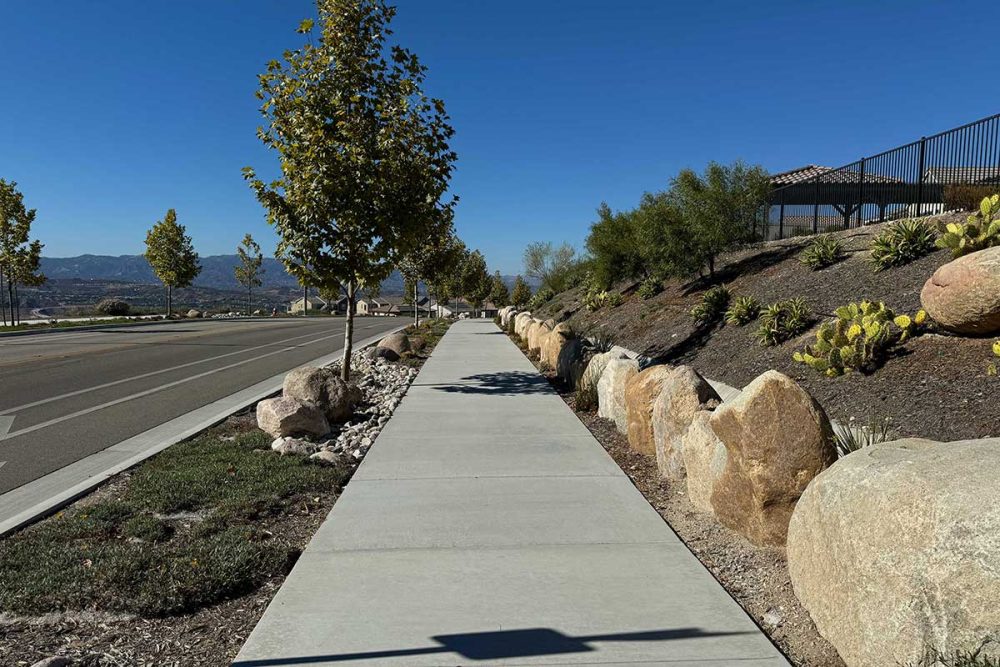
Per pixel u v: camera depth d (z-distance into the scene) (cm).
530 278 6162
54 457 758
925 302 776
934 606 259
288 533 508
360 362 1662
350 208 1105
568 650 327
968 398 635
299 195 1095
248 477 623
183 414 1024
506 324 3128
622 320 1944
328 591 393
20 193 3400
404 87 1148
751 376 990
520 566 427
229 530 498
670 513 537
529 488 596
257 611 389
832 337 848
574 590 392
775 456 439
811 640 343
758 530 451
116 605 383
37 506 567
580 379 1146
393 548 459
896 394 712
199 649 348
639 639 337
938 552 260
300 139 1111
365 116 1146
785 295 1280
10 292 3603
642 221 1917
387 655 324
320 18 1146
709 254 1775
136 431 900
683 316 1555
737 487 469
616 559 437
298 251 1129
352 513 531
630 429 751
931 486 275
